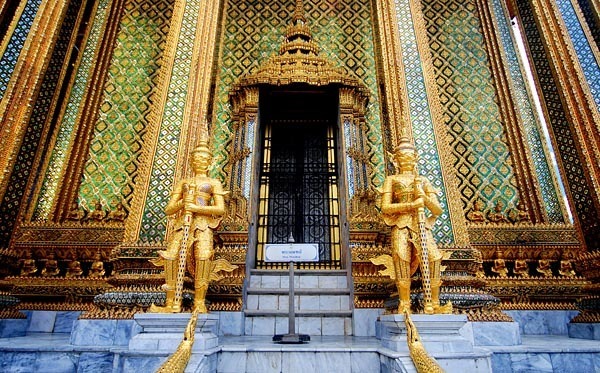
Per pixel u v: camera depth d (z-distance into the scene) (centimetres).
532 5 784
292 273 544
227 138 888
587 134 648
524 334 687
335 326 660
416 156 551
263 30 1039
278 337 515
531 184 836
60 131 866
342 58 1009
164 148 655
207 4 795
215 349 427
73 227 773
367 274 668
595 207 617
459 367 399
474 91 944
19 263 733
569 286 718
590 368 443
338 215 863
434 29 1023
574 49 728
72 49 942
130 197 826
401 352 405
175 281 476
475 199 836
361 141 846
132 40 984
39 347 459
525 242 767
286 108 936
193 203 501
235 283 662
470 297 541
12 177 730
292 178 909
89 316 527
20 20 706
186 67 727
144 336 436
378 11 829
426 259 468
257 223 838
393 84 740
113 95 920
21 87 661
